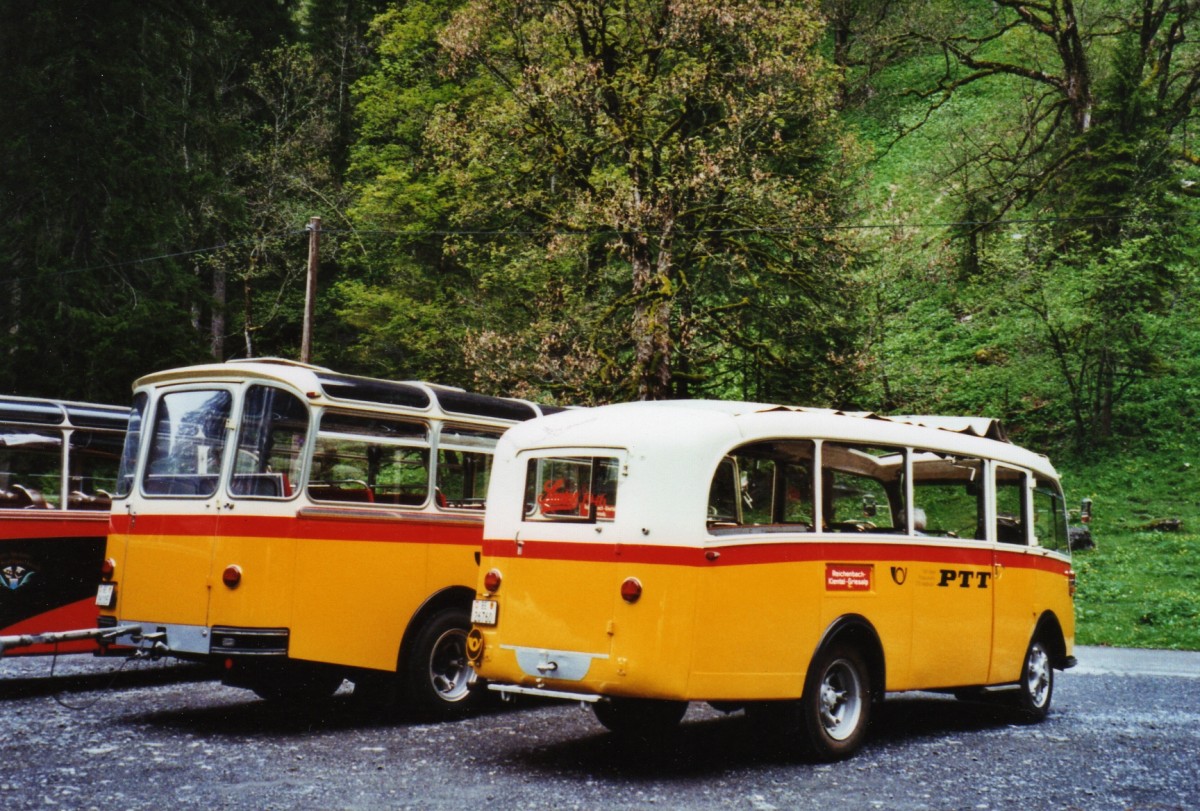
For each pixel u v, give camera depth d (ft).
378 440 33.01
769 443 27.25
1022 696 34.94
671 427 25.91
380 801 22.95
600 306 78.38
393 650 32.68
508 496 27.76
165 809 21.98
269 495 30.40
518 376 75.87
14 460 38.70
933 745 30.42
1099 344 95.61
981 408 103.14
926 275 88.07
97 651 32.76
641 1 79.36
